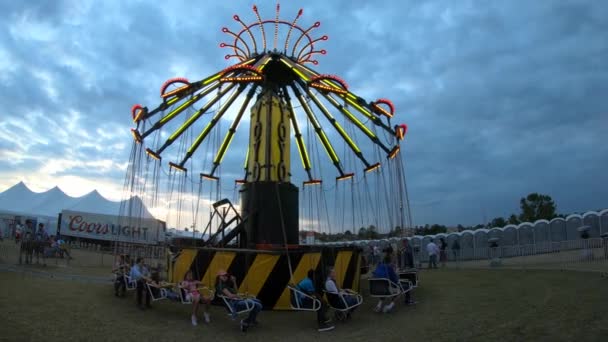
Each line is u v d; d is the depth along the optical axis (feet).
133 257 42.96
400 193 48.88
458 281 47.16
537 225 77.41
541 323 23.80
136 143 44.04
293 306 28.50
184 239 45.50
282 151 47.32
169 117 46.52
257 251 34.30
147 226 91.86
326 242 62.34
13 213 100.63
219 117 52.90
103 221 102.63
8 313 26.14
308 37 55.98
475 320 26.27
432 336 23.39
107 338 22.74
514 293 35.47
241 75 47.83
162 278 45.50
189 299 28.50
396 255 46.57
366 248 70.69
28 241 53.67
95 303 31.71
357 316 30.76
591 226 71.00
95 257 76.13
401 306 33.71
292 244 43.68
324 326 27.40
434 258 69.15
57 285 38.47
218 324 28.09
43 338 21.62
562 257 64.23
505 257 75.25
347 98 50.70
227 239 43.29
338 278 38.29
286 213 44.70
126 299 34.50
